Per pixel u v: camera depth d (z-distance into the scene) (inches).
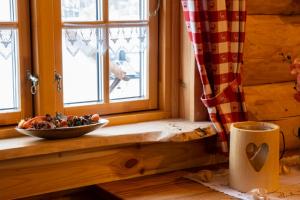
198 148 73.2
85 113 69.4
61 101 66.7
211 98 69.6
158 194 61.3
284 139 75.5
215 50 69.0
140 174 68.7
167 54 74.7
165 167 70.7
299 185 64.2
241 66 73.1
